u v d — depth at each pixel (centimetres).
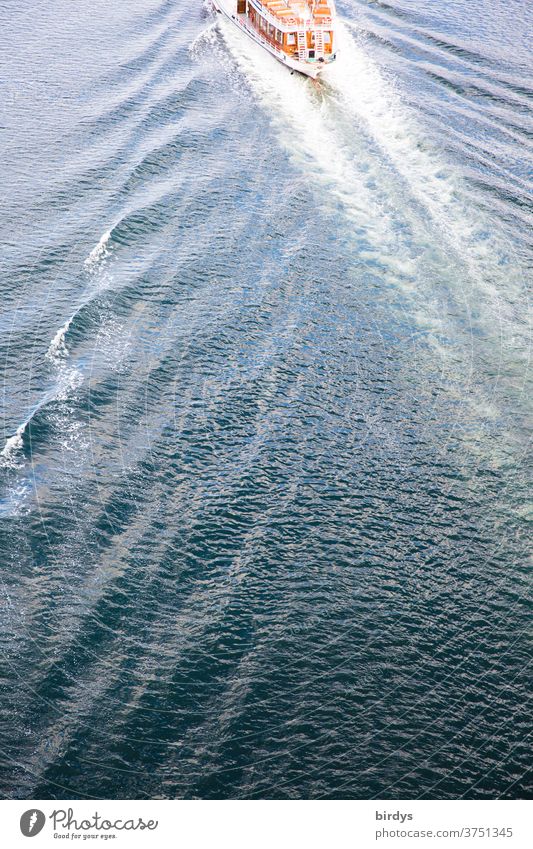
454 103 6606
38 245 5125
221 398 4162
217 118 6469
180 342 4462
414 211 5438
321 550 3497
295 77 7006
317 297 4794
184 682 3033
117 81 6931
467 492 3734
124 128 6284
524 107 6550
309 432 4009
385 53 7375
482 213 5384
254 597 3312
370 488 3753
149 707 2956
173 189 5647
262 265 5022
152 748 2852
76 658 3091
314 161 5978
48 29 7769
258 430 4012
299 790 2752
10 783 2755
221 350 4434
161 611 3259
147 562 3422
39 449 3850
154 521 3588
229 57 7356
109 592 3306
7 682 3012
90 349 4400
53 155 5959
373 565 3441
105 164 5872
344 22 7875
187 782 2770
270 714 2947
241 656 3116
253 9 7369
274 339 4516
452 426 4034
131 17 8088
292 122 6419
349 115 6469
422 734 2903
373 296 4797
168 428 3997
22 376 4253
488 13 8081
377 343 4497
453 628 3219
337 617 3250
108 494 3675
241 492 3722
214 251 5112
